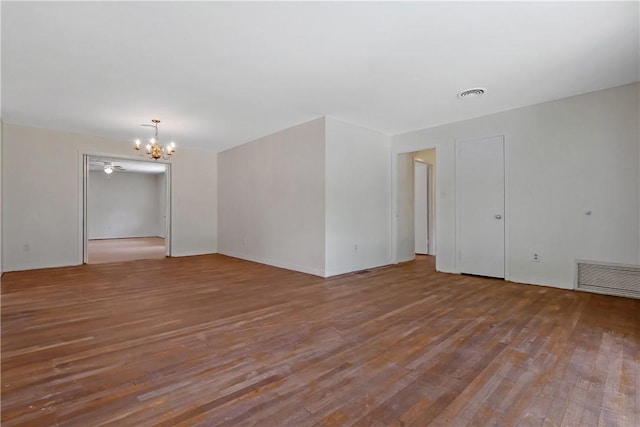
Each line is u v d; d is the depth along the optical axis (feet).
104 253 24.06
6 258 16.61
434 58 9.58
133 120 16.07
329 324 9.00
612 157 11.91
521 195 14.07
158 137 19.79
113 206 36.65
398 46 8.88
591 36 8.33
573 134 12.72
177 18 7.57
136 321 9.21
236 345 7.59
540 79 11.10
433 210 23.76
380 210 18.45
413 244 21.11
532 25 7.84
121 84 11.53
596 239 12.28
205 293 12.37
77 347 7.45
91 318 9.43
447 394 5.57
